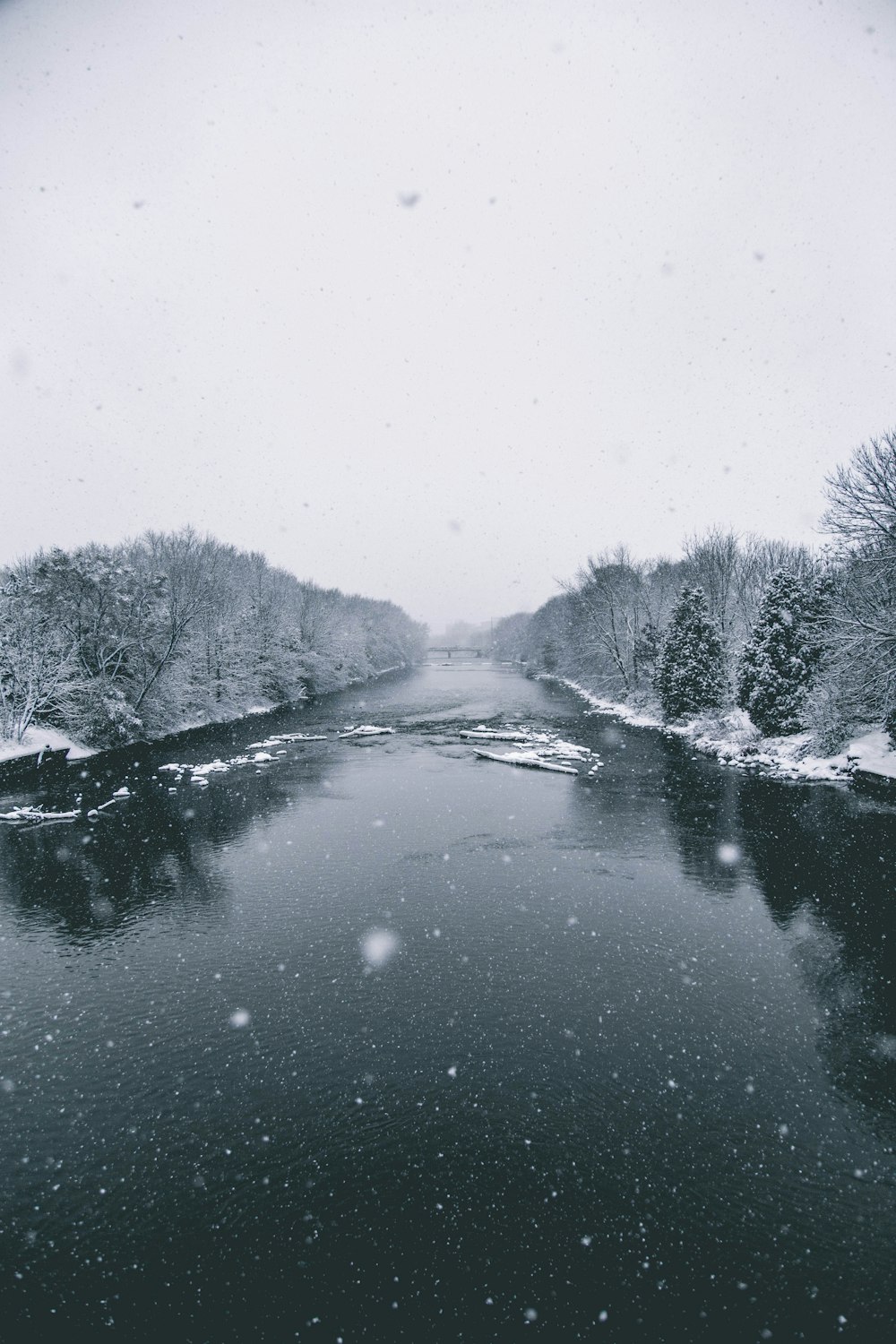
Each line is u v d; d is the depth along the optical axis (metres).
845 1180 7.00
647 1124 7.84
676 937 12.30
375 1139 7.75
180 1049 9.53
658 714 40.91
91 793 24.03
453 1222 6.63
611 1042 9.37
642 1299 5.79
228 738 36.75
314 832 19.02
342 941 12.52
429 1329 5.60
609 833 18.31
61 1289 6.04
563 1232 6.48
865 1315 5.61
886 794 21.36
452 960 11.71
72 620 33.00
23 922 13.84
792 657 27.92
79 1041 9.80
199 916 13.85
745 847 16.89
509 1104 8.23
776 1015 9.91
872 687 22.55
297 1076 8.88
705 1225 6.52
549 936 12.45
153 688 37.34
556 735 36.06
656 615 51.84
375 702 56.00
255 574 60.34
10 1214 6.89
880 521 21.86
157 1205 6.95
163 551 46.03
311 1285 6.02
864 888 14.10
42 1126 8.12
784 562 43.66
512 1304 5.79
